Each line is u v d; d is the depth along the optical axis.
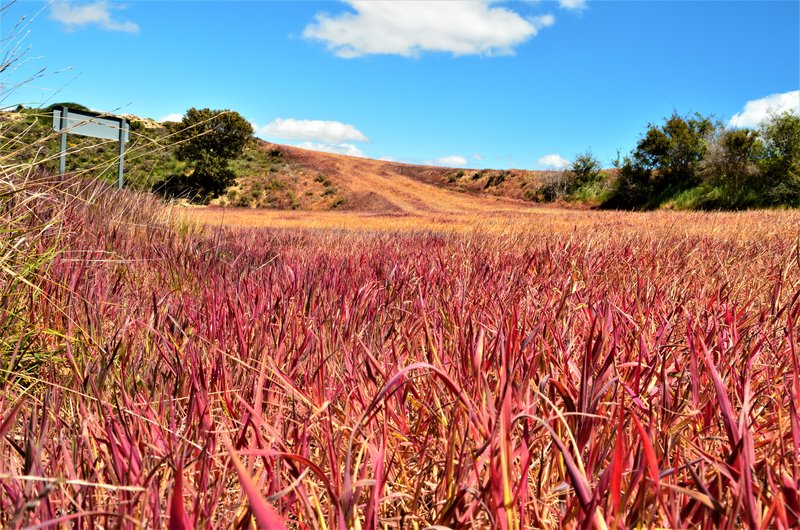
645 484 0.89
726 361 1.63
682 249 5.29
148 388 1.65
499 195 73.38
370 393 1.46
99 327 1.99
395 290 2.86
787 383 1.42
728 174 41.22
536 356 1.52
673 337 2.03
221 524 0.98
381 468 0.97
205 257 4.56
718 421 1.29
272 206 69.81
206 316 2.22
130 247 4.49
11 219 2.31
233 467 1.15
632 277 3.43
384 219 35.62
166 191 8.38
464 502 1.02
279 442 1.04
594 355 1.43
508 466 0.85
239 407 1.41
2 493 1.06
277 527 0.54
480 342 1.40
